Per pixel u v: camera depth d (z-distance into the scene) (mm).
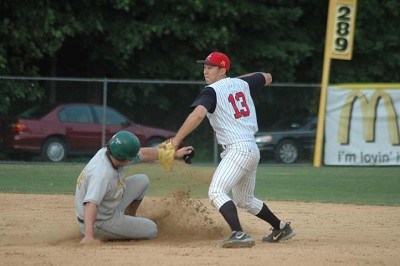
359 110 70750
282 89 75688
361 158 70750
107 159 27234
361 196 48750
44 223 33562
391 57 88062
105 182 26922
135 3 77188
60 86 77312
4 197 43031
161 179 52500
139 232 28719
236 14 78750
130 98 79188
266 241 29297
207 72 28344
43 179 54281
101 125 69812
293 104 75812
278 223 29109
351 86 70688
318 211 40469
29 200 41844
